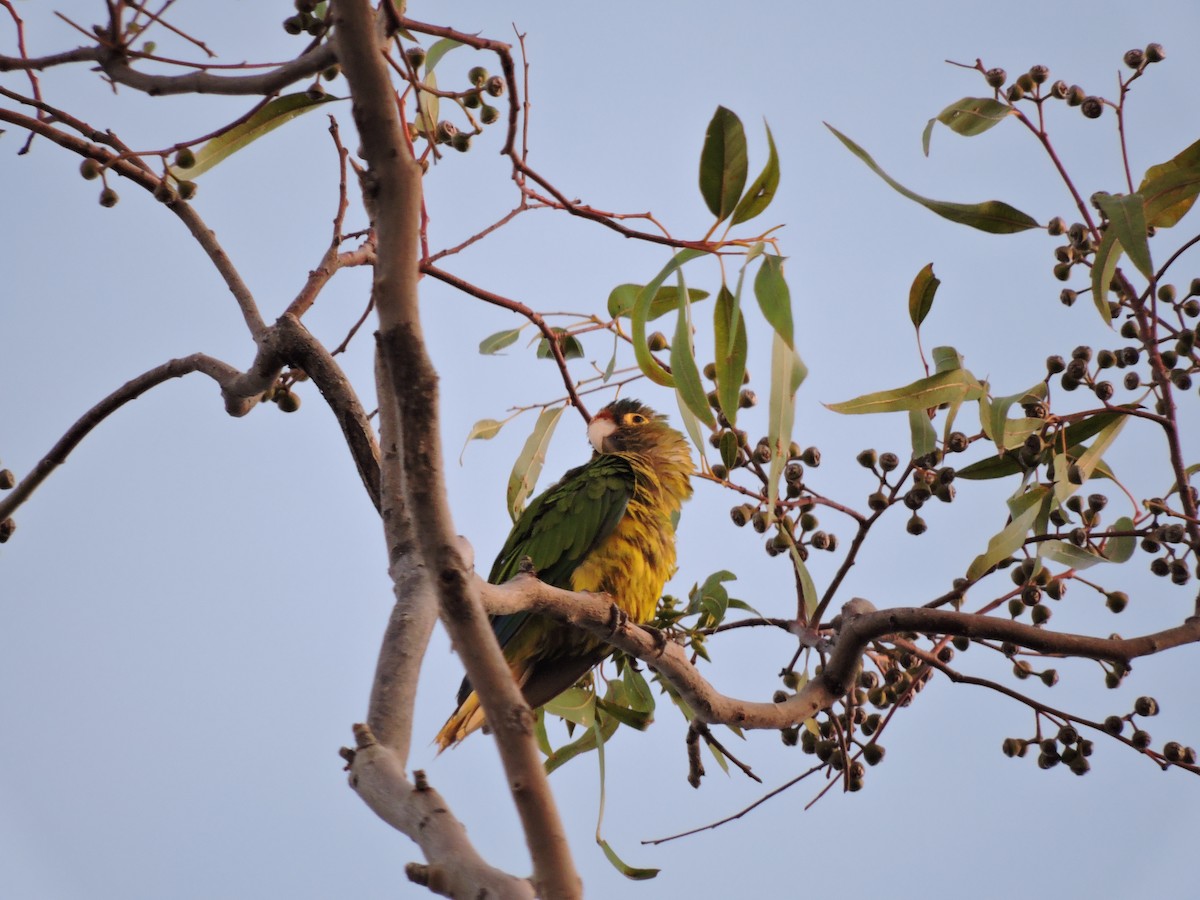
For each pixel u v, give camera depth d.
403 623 5.41
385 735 4.96
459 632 4.33
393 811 4.30
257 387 8.06
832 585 8.59
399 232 4.30
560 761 10.06
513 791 4.23
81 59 5.76
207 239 8.37
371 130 4.26
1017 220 8.22
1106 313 7.73
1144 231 7.56
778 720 8.09
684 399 6.45
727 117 6.54
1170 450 8.16
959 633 7.65
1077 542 8.30
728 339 6.55
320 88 8.03
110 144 7.75
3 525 8.71
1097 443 8.37
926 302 8.27
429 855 4.11
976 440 8.32
